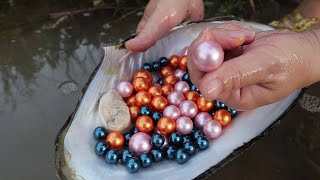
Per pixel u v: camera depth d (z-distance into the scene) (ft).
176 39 0.95
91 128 0.81
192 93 0.85
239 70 0.68
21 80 1.00
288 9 1.19
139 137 0.78
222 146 0.79
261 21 1.17
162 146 0.79
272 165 0.85
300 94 0.86
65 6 1.18
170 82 0.89
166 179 0.75
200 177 0.74
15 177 0.82
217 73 0.66
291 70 0.75
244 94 0.76
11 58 1.05
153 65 0.91
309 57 0.77
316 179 0.84
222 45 0.72
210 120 0.81
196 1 0.99
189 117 0.83
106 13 1.17
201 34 0.70
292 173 0.84
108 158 0.76
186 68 0.91
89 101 0.82
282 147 0.89
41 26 1.13
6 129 0.90
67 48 1.08
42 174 0.82
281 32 0.80
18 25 1.13
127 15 1.17
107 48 0.85
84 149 0.77
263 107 0.84
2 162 0.84
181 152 0.76
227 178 0.83
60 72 1.02
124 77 0.89
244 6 1.20
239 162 0.86
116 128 0.81
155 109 0.84
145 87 0.85
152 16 0.90
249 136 0.80
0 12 1.16
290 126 0.93
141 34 0.87
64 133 0.76
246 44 0.75
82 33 1.12
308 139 0.90
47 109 0.94
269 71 0.72
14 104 0.95
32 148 0.87
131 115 0.83
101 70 0.85
